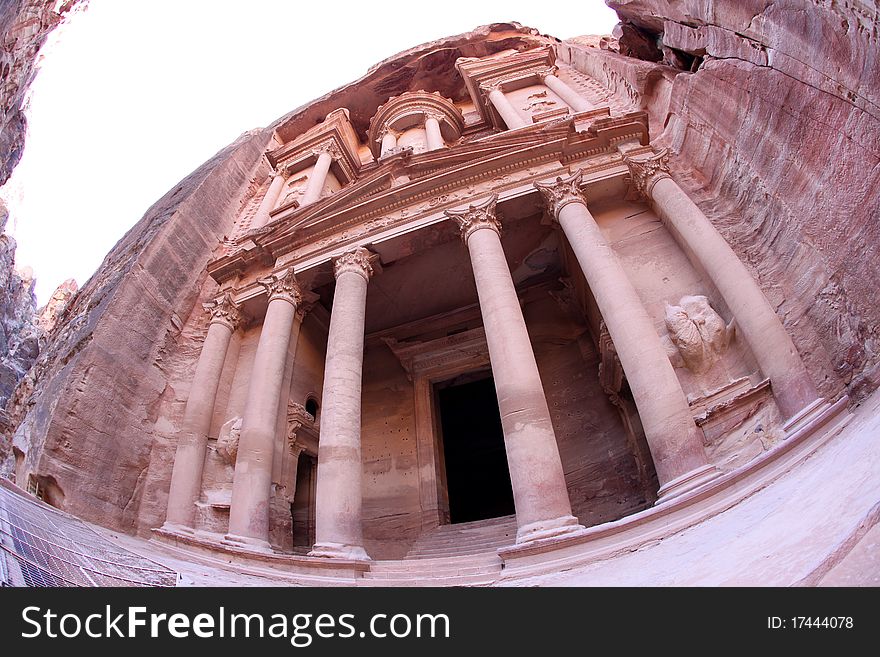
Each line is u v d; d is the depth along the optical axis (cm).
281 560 926
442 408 2358
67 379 1271
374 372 1870
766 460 743
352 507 995
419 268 1633
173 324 1666
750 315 958
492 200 1359
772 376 892
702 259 1102
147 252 1669
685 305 1107
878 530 280
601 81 2297
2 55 1029
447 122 2464
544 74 2448
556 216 1300
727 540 507
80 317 1641
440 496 1512
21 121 1448
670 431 878
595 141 1415
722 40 1295
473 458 2303
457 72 2934
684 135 1507
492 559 880
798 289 1023
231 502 1116
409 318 1855
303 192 2316
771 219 1125
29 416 1304
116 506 1233
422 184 1448
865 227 861
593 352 1614
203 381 1386
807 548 331
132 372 1438
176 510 1161
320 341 1705
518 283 1759
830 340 922
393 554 1359
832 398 873
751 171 1195
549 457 899
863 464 439
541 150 1409
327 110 2977
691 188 1412
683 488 808
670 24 1603
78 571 504
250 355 1523
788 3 1007
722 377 1005
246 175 2583
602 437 1449
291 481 1309
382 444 1662
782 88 1062
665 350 1071
